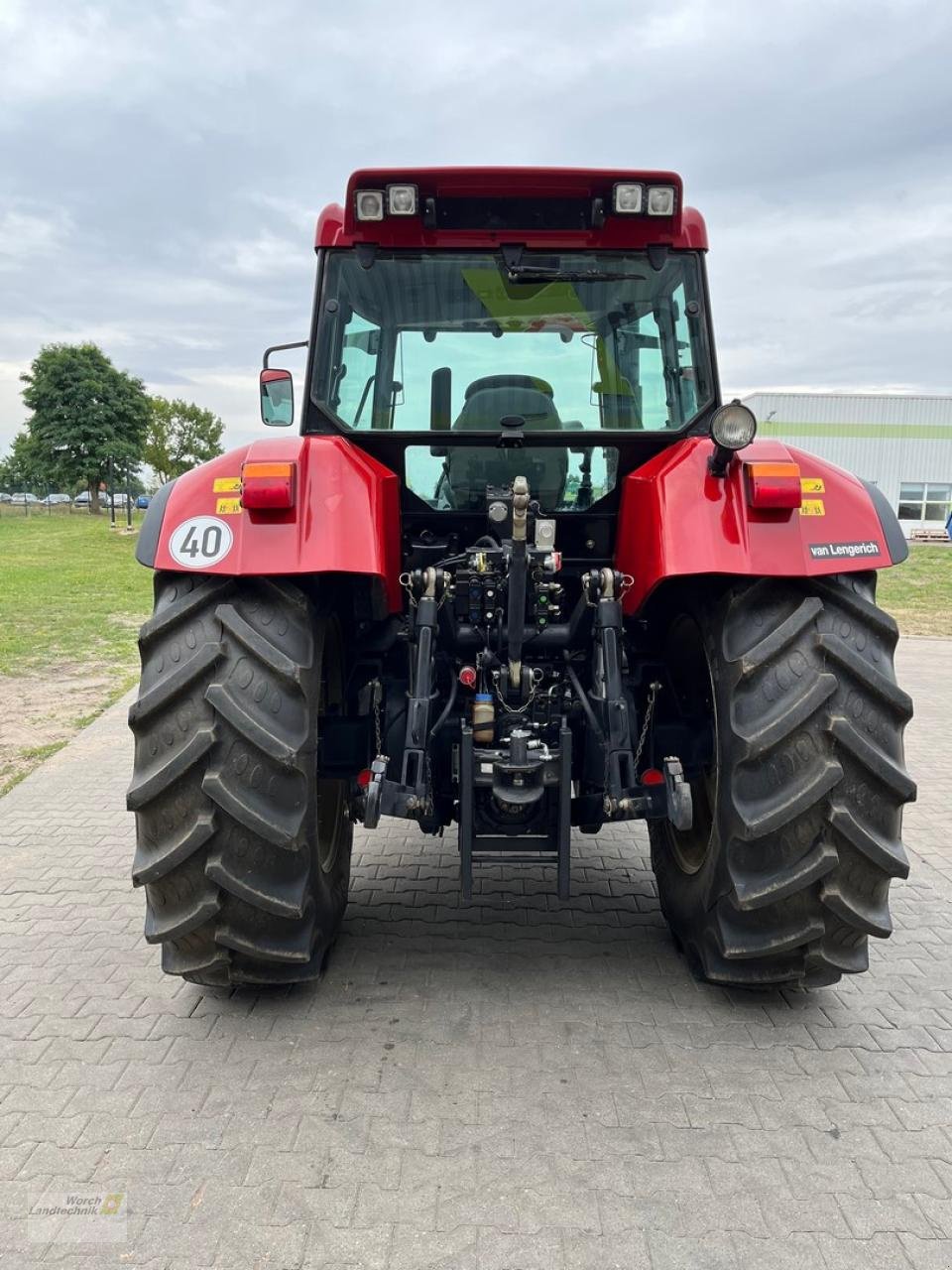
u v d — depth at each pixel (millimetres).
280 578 2701
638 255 3281
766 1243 2070
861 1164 2320
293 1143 2377
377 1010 3002
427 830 3227
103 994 3123
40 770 5820
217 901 2627
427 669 2873
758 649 2625
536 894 3924
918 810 5297
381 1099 2547
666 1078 2650
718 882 2805
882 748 2613
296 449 2768
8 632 10984
